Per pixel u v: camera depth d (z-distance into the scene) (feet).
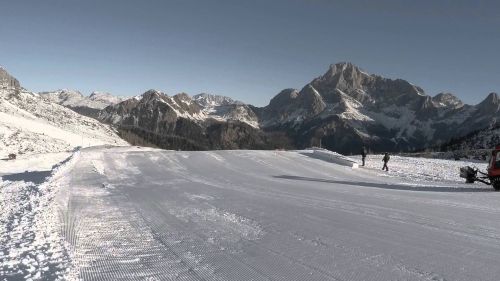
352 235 29.71
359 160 144.87
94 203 42.42
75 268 21.66
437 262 23.62
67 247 25.48
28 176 73.41
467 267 22.81
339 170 99.66
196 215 36.55
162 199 45.93
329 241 27.86
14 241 26.48
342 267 22.39
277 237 28.76
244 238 28.43
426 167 130.21
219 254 24.59
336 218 35.96
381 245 27.12
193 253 24.76
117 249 25.41
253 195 50.31
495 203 49.29
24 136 299.58
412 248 26.55
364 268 22.27
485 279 20.94
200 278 20.56
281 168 95.40
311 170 95.66
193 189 55.31
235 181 66.69
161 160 97.86
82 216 35.37
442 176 102.99
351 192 56.75
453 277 21.15
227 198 47.21
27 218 33.83
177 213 37.45
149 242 27.20
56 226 31.19
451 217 38.14
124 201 44.14
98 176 68.80
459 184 80.69
